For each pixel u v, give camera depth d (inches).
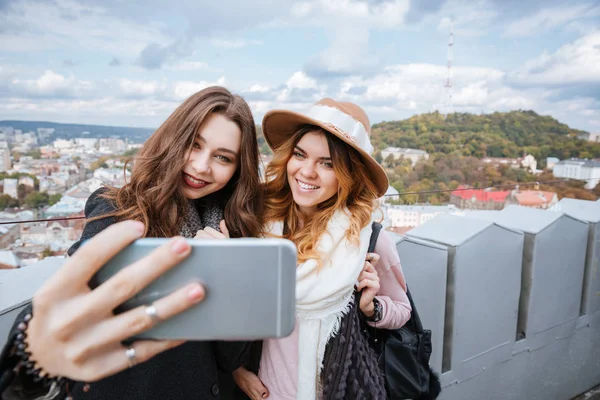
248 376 41.4
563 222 78.9
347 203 43.8
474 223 67.7
